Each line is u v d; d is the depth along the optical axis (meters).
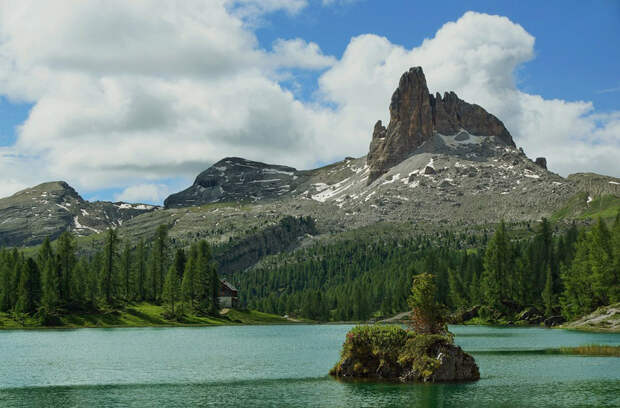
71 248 199.25
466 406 55.19
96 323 181.12
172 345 119.38
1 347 111.00
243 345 122.25
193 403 57.78
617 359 87.31
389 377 71.25
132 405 56.91
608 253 178.50
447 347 70.12
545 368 78.31
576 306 180.25
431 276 74.50
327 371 79.75
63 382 70.50
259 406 56.09
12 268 197.50
